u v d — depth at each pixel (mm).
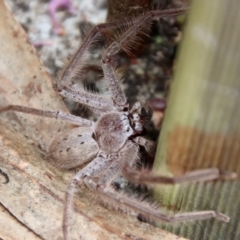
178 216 228
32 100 259
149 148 255
